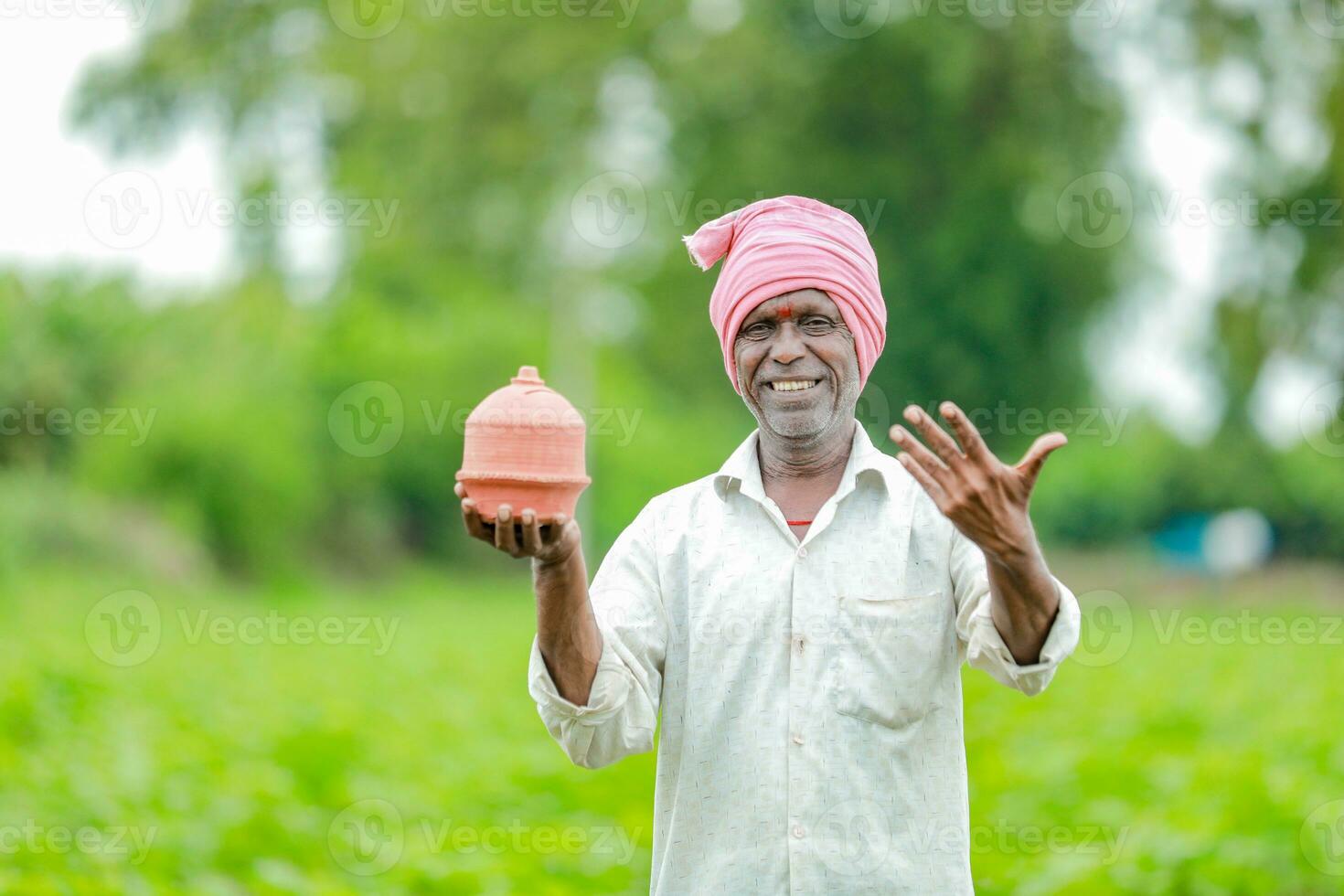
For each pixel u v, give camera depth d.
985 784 9.69
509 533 3.09
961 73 26.59
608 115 32.62
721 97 30.38
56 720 10.55
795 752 3.31
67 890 6.54
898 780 3.31
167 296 29.16
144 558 24.92
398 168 32.81
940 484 3.03
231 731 11.42
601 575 3.57
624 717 3.36
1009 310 28.25
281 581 29.31
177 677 14.10
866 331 3.53
